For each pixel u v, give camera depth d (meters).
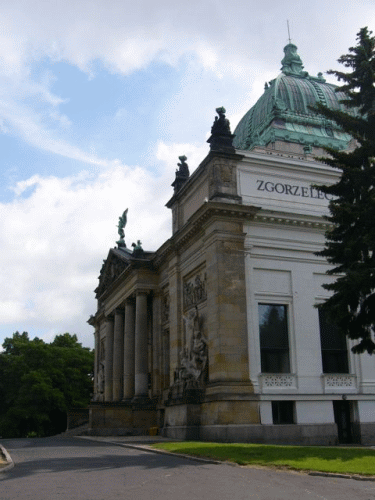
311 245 59.62
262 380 53.62
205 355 56.28
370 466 28.48
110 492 21.86
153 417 71.69
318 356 56.66
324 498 20.39
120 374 86.00
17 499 20.22
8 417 112.12
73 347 129.50
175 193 72.00
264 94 90.44
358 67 44.38
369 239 38.59
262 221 58.28
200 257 60.44
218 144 59.84
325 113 44.56
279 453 34.41
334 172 63.28
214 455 34.91
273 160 61.12
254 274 56.91
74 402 113.94
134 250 78.81
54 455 40.22
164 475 27.16
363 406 56.66
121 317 88.31
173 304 66.81
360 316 41.59
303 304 57.78
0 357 123.69
